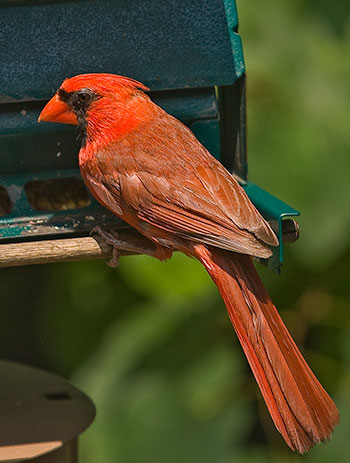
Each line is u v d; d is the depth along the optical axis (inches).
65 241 374.6
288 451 487.8
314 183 475.2
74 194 413.4
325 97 479.8
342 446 482.9
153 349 500.1
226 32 400.8
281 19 486.0
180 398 495.2
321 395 344.2
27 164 399.5
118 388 498.9
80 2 395.9
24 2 393.4
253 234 352.2
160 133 382.9
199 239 359.9
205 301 494.3
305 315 493.4
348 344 493.4
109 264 380.5
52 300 535.2
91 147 384.5
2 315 534.0
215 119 405.7
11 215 394.9
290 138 477.4
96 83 382.9
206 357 497.7
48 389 398.0
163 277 486.9
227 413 494.0
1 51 393.4
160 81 399.9
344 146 477.1
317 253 473.7
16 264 366.9
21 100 394.6
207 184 367.9
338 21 489.7
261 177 476.1
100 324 532.4
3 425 368.5
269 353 347.3
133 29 398.6
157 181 371.2
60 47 395.9
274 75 477.7
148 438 492.1
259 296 354.6
